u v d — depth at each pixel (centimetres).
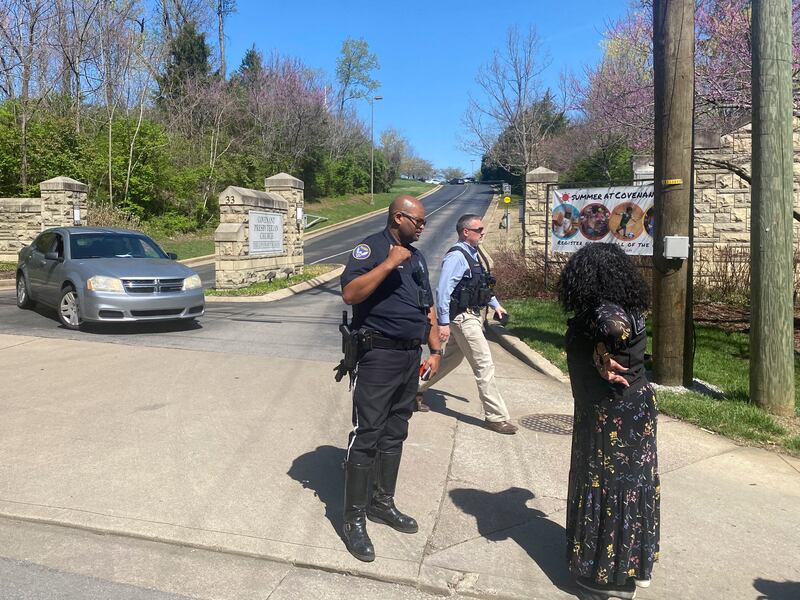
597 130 2888
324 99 4684
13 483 401
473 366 527
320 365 730
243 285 1462
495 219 4138
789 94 541
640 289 295
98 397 586
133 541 342
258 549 331
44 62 2644
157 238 2780
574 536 297
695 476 441
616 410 287
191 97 3728
